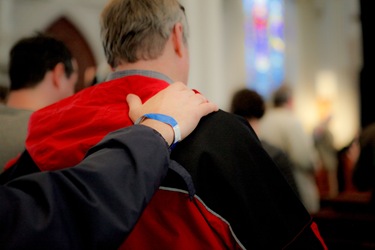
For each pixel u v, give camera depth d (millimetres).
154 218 756
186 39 942
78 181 561
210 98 4816
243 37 7750
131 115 755
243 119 848
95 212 545
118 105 811
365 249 2914
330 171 7344
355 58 10219
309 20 9922
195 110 751
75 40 6543
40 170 796
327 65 10156
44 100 1616
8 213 523
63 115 822
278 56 8867
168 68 898
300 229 771
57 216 530
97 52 6547
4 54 5770
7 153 1405
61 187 554
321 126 7809
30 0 6340
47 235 517
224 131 779
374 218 2990
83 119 801
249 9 8070
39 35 1683
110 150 617
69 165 766
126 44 884
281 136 3195
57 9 6449
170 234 750
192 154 746
